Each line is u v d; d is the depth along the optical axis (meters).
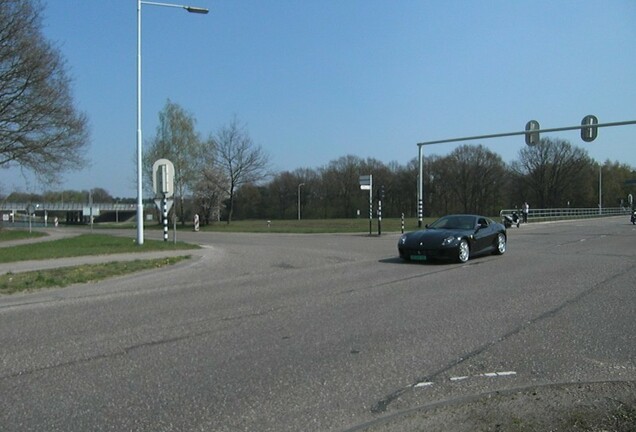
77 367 5.43
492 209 96.06
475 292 9.61
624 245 19.97
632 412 4.03
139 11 21.34
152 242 22.62
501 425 3.84
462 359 5.48
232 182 60.62
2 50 30.97
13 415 4.19
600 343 6.02
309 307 8.48
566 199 95.19
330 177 104.12
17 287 10.81
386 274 12.41
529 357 5.52
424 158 98.19
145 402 4.43
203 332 6.89
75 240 26.91
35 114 32.72
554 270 12.53
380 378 4.93
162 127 55.88
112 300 9.61
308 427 3.88
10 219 95.75
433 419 3.98
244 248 20.53
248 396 4.52
